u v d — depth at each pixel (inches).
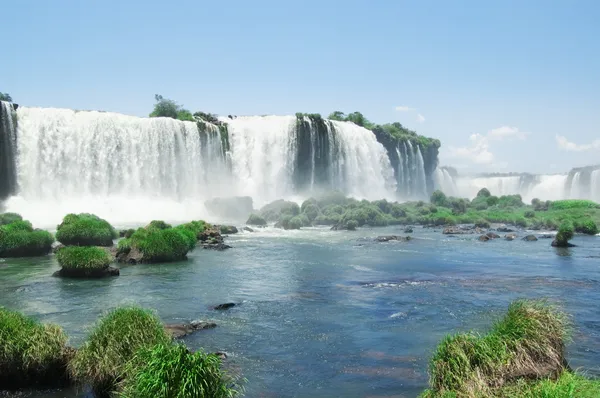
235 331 595.2
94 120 2252.7
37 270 985.5
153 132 2404.0
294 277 948.6
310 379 449.7
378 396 414.0
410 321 641.6
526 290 833.5
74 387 429.1
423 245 1475.1
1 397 411.8
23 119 2086.6
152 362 352.2
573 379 357.1
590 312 685.9
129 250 1104.2
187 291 813.2
